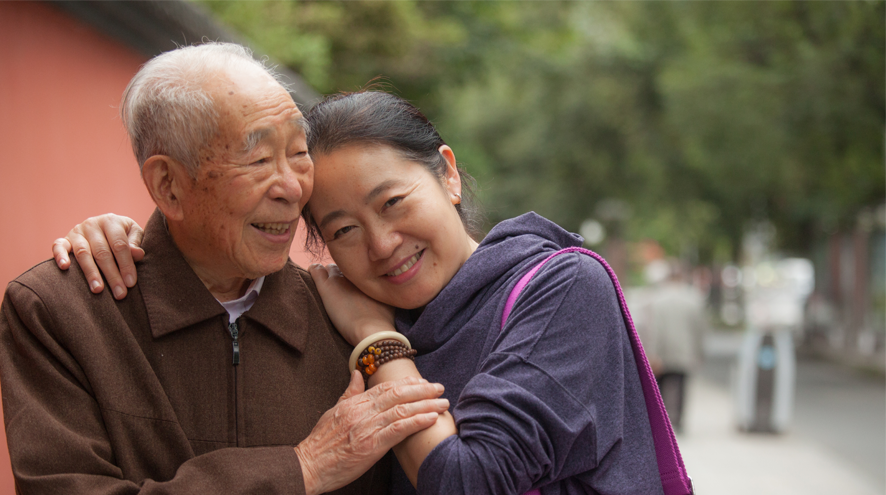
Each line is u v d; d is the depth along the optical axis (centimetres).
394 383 188
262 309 204
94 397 183
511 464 174
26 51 486
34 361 181
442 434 182
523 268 199
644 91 2209
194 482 173
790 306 3170
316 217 206
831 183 1678
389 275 206
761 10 1572
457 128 2709
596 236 2911
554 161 2550
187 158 181
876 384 1593
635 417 195
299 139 191
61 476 170
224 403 196
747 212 2291
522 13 2336
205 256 197
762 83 1546
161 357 193
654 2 2067
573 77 2297
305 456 183
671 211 2595
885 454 924
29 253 482
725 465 862
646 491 190
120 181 597
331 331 219
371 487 212
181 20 561
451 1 1889
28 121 485
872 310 1916
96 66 559
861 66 1485
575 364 183
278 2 1195
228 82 181
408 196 200
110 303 190
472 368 199
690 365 988
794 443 984
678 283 1009
